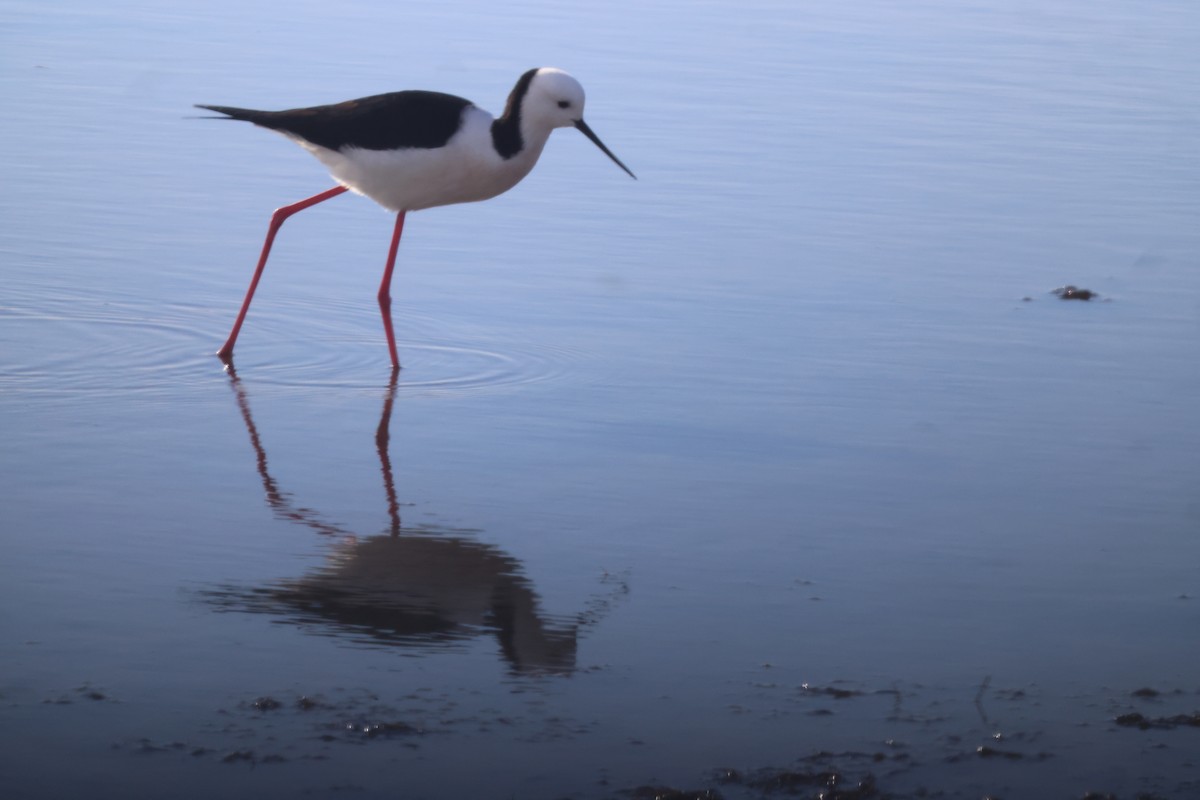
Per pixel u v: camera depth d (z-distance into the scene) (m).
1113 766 6.27
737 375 11.34
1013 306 13.14
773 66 21.98
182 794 5.86
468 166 11.98
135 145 17.17
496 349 11.84
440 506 8.90
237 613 7.47
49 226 14.38
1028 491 9.31
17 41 21.77
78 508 8.70
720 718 6.58
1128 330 12.59
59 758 6.07
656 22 24.44
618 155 17.52
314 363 11.49
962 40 24.45
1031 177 17.12
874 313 12.84
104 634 7.18
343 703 6.60
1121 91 21.28
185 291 12.99
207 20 23.31
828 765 6.22
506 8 24.81
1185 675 7.08
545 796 5.92
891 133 18.75
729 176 16.83
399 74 19.70
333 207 15.55
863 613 7.64
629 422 10.37
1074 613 7.69
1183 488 9.41
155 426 10.10
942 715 6.66
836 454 9.86
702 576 8.03
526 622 7.45
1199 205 16.27
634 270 13.80
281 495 9.01
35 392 10.62
